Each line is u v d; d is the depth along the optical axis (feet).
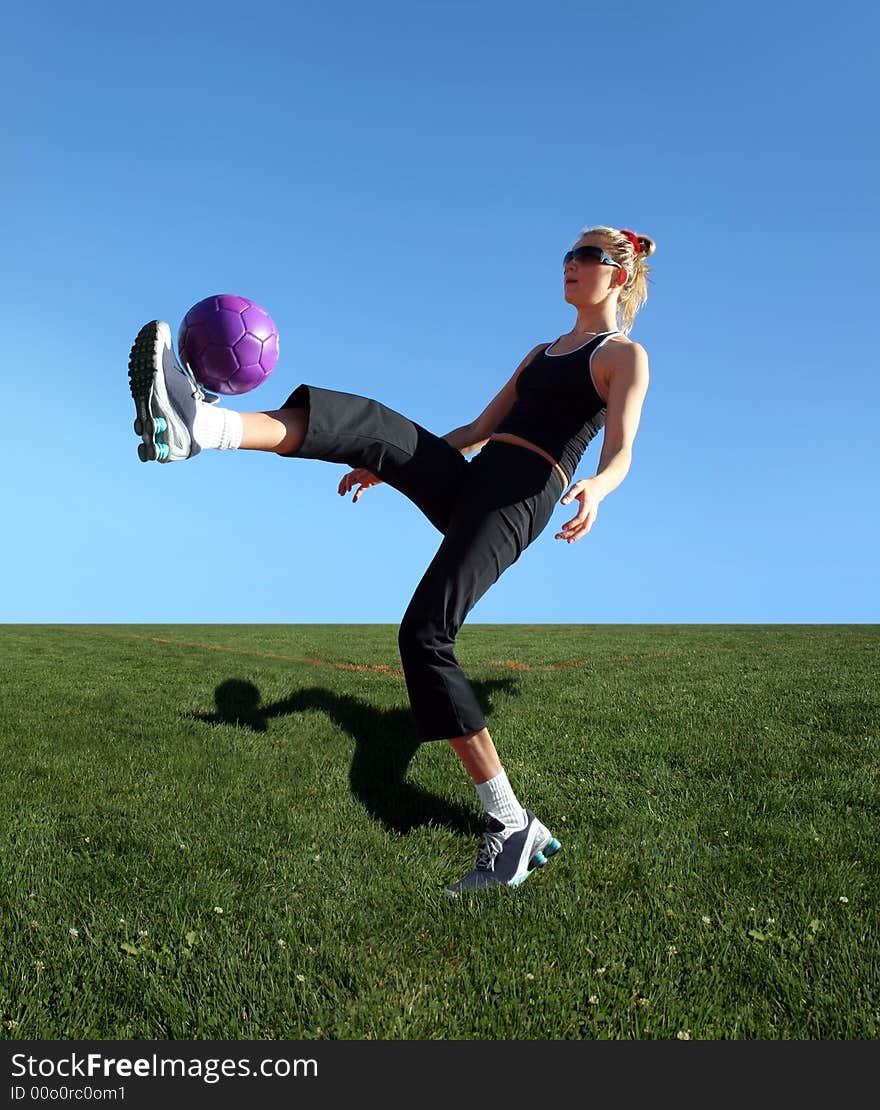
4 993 8.73
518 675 31.60
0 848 12.98
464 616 11.73
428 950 9.65
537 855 12.07
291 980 8.93
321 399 11.05
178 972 9.06
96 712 24.21
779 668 32.86
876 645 44.45
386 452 11.59
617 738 19.95
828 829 13.75
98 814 14.84
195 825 14.16
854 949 9.54
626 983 8.80
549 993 8.55
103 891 11.37
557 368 12.43
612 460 11.09
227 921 10.38
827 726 21.02
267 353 10.98
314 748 19.72
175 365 10.19
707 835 13.57
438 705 11.44
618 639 54.70
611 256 13.00
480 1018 8.14
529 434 12.32
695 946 9.64
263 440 10.85
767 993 8.73
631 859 12.48
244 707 24.62
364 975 8.93
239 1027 8.10
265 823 14.37
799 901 10.89
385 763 18.10
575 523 10.37
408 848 13.12
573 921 10.27
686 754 18.33
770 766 17.35
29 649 43.24
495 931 10.00
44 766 18.19
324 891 11.35
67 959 9.43
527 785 16.31
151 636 57.16
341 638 57.36
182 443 10.12
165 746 20.08
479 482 12.01
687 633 60.70
